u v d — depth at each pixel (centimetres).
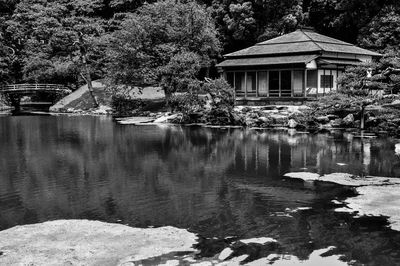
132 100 5278
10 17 7112
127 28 4841
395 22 5047
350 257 1074
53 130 3706
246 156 2327
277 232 1223
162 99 5519
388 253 1092
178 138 3072
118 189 1684
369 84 3203
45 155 2458
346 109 3434
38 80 6612
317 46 4172
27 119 4834
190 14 4781
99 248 1112
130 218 1353
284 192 1608
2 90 6231
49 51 6519
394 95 3381
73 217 1373
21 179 1877
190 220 1326
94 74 6681
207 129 3597
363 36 5266
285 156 2302
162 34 4769
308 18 5797
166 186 1717
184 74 4275
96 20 6681
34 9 6675
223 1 6000
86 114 5509
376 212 1362
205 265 1032
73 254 1078
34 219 1362
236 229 1247
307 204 1459
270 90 4372
